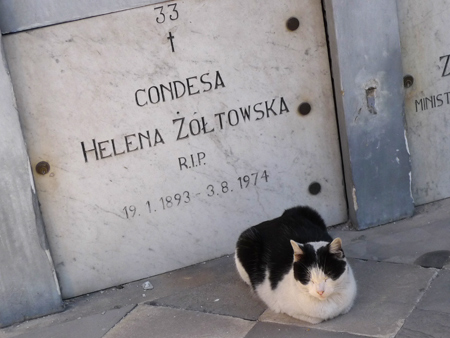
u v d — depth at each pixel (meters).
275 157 1.83
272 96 1.79
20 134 1.58
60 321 1.66
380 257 1.70
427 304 1.48
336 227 1.90
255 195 1.84
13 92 1.56
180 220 1.79
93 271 1.76
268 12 1.73
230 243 1.85
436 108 1.87
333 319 1.48
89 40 1.63
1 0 1.55
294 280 1.45
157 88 1.70
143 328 1.57
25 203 1.62
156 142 1.73
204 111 1.75
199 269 1.80
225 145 1.78
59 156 1.67
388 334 1.40
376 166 1.83
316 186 1.88
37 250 1.65
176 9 1.67
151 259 1.80
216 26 1.70
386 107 1.80
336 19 1.72
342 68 1.75
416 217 1.88
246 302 1.61
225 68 1.74
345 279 1.45
